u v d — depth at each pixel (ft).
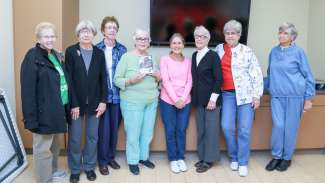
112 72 10.07
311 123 11.93
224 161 11.46
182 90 10.28
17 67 10.98
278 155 10.82
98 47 9.75
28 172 10.21
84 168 9.93
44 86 8.13
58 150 9.85
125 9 12.65
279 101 10.59
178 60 10.38
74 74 9.09
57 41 10.69
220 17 12.42
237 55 10.09
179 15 12.30
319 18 12.60
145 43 9.82
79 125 9.30
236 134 10.75
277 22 13.28
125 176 10.09
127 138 10.21
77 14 12.34
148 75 9.89
